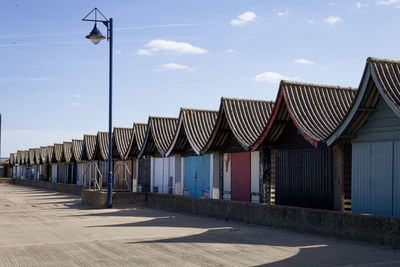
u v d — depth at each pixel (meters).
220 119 21.67
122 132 36.16
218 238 12.51
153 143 30.53
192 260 9.30
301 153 17.41
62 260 9.38
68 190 43.00
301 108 16.86
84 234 13.45
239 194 21.41
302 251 10.36
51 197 35.28
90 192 26.33
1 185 65.50
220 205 18.09
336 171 15.63
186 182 26.84
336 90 17.94
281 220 14.52
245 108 21.70
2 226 15.66
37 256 9.86
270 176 19.52
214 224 16.20
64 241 12.04
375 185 13.70
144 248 10.83
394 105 12.22
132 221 17.39
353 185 14.56
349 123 13.91
